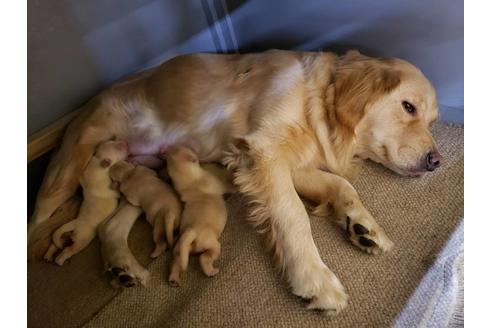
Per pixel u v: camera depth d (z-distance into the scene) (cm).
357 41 246
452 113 233
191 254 185
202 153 216
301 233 170
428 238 180
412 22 218
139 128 221
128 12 243
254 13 278
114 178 200
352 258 175
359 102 192
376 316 154
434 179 206
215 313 163
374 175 212
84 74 237
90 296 179
